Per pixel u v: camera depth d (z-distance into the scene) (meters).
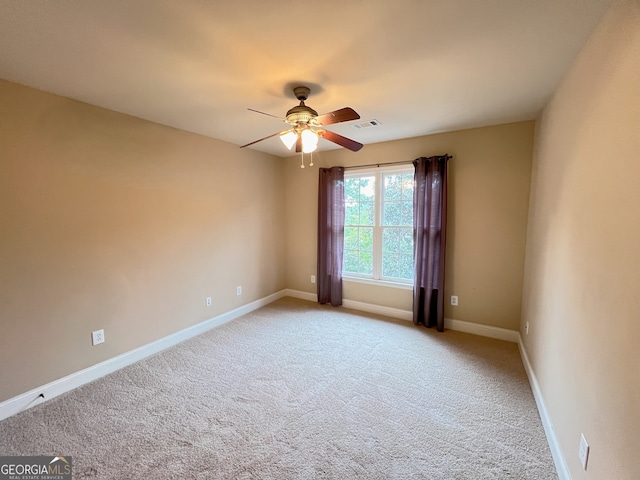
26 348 2.17
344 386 2.44
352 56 1.75
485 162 3.25
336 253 4.30
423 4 1.30
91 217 2.52
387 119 2.94
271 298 4.65
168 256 3.15
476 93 2.28
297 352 3.03
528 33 1.51
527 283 2.90
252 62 1.81
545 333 2.13
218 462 1.70
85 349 2.50
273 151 4.36
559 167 1.96
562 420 1.67
